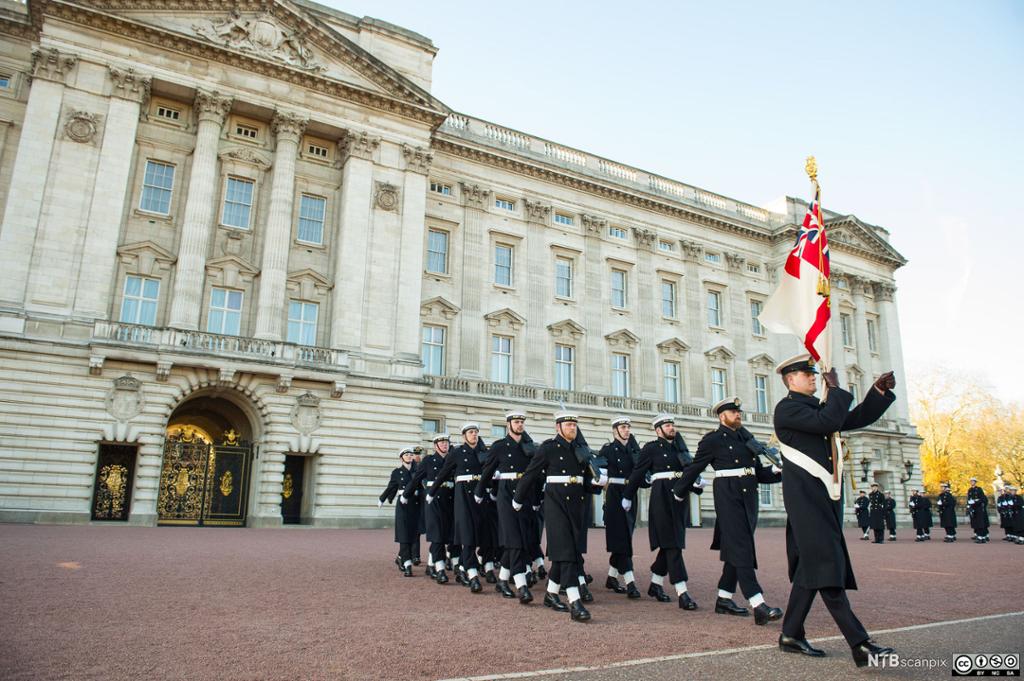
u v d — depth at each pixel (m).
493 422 40.03
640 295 48.25
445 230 41.78
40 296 28.44
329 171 37.16
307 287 34.97
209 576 12.93
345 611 9.86
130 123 31.36
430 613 9.88
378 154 37.19
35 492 26.91
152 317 31.56
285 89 35.19
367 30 39.69
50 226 29.09
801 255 9.01
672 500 11.22
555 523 10.10
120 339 28.92
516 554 11.20
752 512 9.96
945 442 74.06
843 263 58.84
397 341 35.66
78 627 8.28
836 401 7.42
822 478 7.42
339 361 33.31
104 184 30.39
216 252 33.41
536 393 41.94
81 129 30.31
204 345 30.39
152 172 33.00
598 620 9.52
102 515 28.81
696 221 52.19
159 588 11.33
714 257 53.41
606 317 46.66
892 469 55.25
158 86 32.72
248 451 32.38
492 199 43.91
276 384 31.80
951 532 31.23
